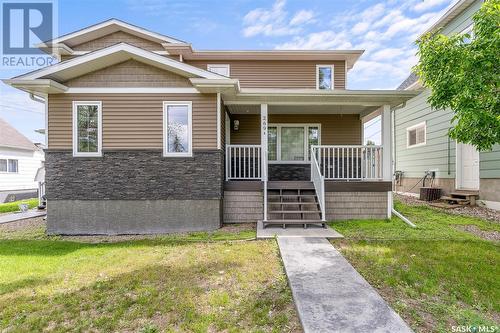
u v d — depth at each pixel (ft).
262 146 26.27
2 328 9.28
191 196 23.54
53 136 23.56
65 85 23.67
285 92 24.59
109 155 23.57
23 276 13.32
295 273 12.73
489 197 27.86
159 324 9.29
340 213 25.53
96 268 14.28
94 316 9.86
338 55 34.55
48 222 23.34
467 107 15.87
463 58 16.17
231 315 9.70
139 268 14.23
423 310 9.80
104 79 23.71
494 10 15.71
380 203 25.61
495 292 11.14
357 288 11.17
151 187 23.54
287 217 24.21
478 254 15.37
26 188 57.21
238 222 25.66
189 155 23.68
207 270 13.74
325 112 33.24
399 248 16.52
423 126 39.45
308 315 9.11
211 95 23.86
